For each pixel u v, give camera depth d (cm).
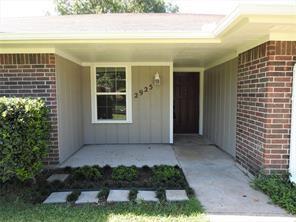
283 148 397
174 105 913
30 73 490
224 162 543
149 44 448
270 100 393
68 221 287
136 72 731
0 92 493
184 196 352
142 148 685
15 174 377
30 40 418
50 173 464
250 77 457
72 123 617
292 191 346
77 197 351
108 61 706
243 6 285
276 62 385
